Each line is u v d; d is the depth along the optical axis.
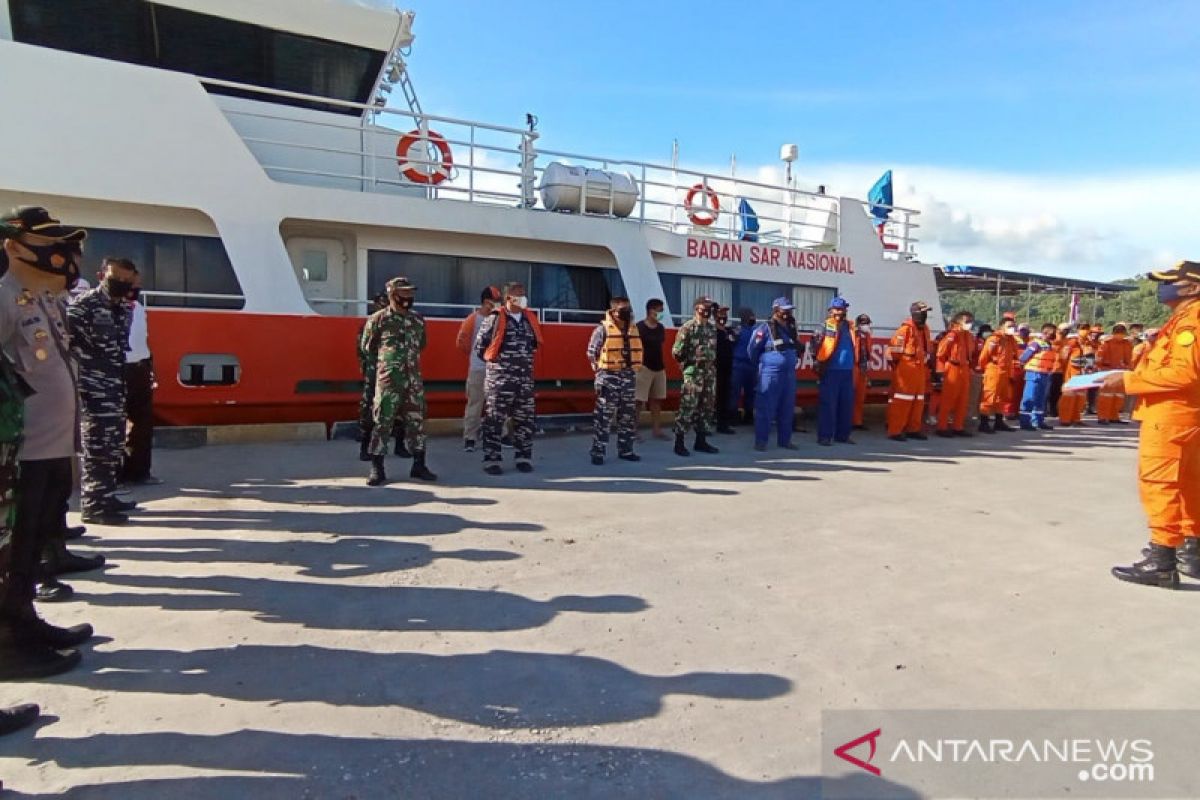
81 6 7.76
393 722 2.67
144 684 2.91
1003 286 18.06
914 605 3.91
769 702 2.87
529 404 7.12
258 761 2.42
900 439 10.56
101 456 4.96
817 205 13.27
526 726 2.67
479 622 3.56
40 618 3.15
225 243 7.71
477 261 9.52
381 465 6.34
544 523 5.30
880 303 13.04
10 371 2.73
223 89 8.52
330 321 8.22
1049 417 15.64
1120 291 19.39
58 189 6.99
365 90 9.20
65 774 2.33
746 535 5.16
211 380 7.70
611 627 3.53
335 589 3.95
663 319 10.41
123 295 4.98
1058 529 5.59
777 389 8.94
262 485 6.22
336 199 8.23
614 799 2.27
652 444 9.17
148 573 4.13
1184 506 4.32
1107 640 3.53
